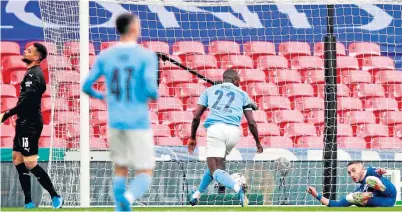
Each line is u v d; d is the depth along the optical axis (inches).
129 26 861.8
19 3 2390.5
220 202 1759.4
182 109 2268.7
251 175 1801.2
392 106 2356.1
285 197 1796.3
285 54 2418.8
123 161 865.5
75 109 1855.3
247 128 2210.9
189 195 1808.6
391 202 1414.9
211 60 2388.0
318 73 2379.4
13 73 2336.4
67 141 1822.1
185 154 1943.9
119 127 849.5
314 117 2298.2
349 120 2294.5
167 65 2320.4
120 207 863.7
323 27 2421.3
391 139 2278.5
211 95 1391.5
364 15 2468.0
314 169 1804.9
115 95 852.6
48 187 1409.9
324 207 1424.7
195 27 2432.3
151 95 844.6
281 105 2322.8
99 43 2336.4
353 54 2432.3
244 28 2439.7
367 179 1401.3
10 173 1839.3
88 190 1540.4
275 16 2450.8
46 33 1908.2
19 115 1390.3
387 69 2416.3
